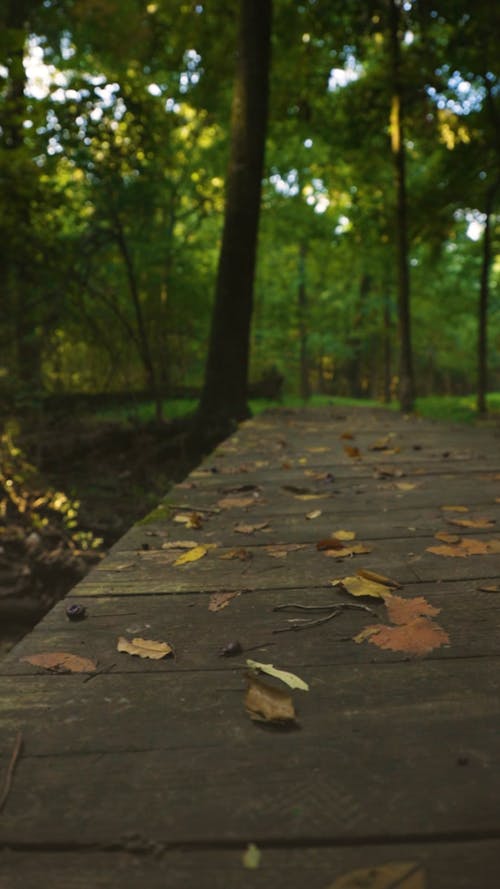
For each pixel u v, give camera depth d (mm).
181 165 15781
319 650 1743
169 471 10031
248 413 11617
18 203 10164
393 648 1726
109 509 8531
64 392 13055
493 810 1062
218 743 1287
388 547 2789
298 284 26719
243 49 11555
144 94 10383
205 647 1775
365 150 17438
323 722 1362
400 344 14352
